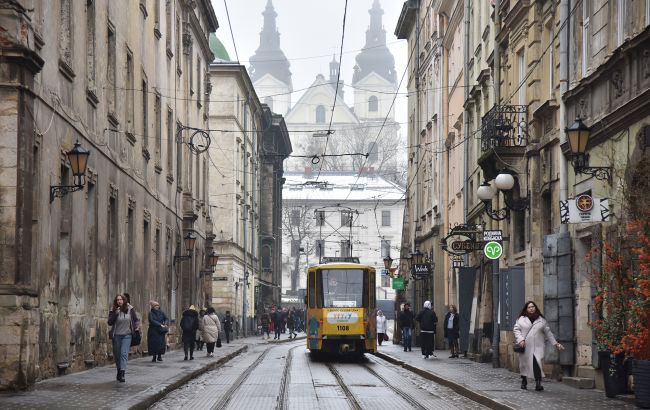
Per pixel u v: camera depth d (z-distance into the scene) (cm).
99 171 3656
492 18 4566
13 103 2598
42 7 2850
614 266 2473
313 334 4866
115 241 3981
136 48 4484
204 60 7250
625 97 2595
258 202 11481
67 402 2297
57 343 3091
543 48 3538
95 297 3594
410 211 8262
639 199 2405
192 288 6444
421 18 7769
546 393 2717
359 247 16862
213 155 8969
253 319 10662
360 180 17262
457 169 5866
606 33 2808
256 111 11031
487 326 4425
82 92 3388
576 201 2669
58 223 3039
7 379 2559
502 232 4153
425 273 6488
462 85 5694
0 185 2594
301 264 16812
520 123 3803
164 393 2747
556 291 3166
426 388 3183
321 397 2823
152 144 4969
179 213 5956
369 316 4841
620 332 2467
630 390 2567
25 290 2591
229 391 2970
